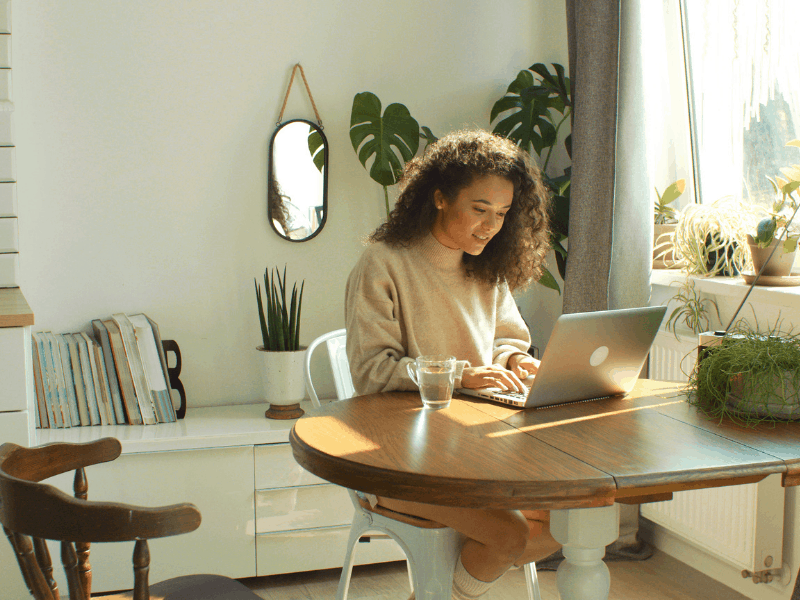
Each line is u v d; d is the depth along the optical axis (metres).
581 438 1.26
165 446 2.27
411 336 1.75
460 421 1.38
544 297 3.04
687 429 1.33
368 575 2.52
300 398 2.53
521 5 2.94
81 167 2.54
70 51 2.51
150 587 1.36
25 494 1.04
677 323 2.57
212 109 2.66
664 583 2.39
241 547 2.37
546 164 2.91
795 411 1.36
